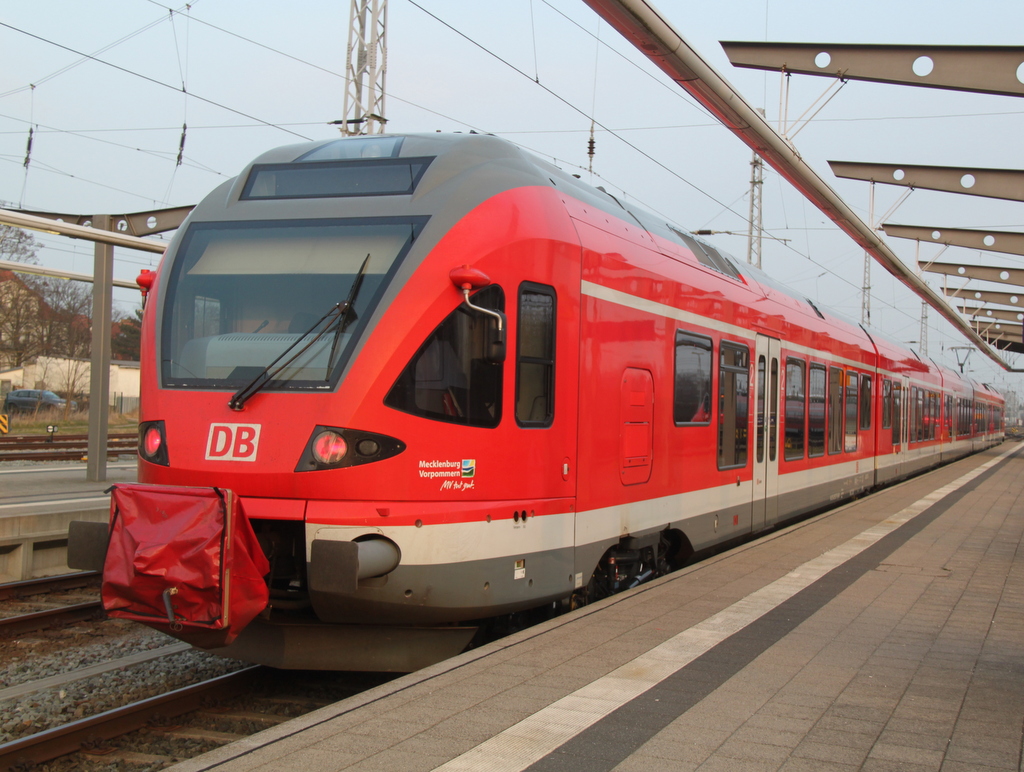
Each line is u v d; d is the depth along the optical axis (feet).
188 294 20.29
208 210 21.54
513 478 20.25
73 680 21.03
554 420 21.42
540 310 21.09
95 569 18.34
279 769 12.11
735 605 22.97
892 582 26.73
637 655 18.07
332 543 17.17
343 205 20.35
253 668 21.03
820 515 44.68
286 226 20.39
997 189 63.62
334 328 18.80
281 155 22.30
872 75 43.29
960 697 15.75
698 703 15.19
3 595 29.25
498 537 19.77
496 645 18.67
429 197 20.08
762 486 35.50
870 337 59.00
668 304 27.17
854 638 19.89
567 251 21.86
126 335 179.32
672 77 32.27
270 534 18.74
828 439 45.70
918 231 87.92
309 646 19.48
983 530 39.32
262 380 18.60
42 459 69.62
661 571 28.43
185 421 18.85
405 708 14.69
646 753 12.91
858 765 12.59
